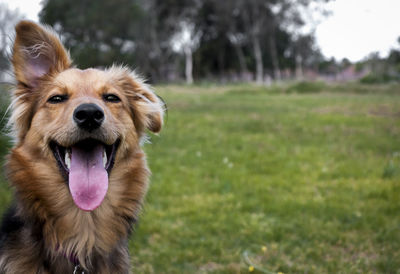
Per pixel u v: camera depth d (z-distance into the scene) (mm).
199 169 1636
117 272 708
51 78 740
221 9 11562
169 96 5211
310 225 1123
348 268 917
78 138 642
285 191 1400
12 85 735
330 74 16656
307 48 13484
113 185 710
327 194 1360
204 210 1228
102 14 8867
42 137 680
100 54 8180
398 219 1158
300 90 6234
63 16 8562
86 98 674
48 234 678
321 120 2896
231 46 13273
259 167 1683
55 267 679
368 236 1061
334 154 1884
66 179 675
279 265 934
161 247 1025
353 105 3941
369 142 2135
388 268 911
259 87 6934
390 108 3645
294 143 2139
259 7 11797
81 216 688
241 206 1250
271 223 1150
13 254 667
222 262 969
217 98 4945
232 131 2488
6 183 737
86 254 690
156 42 11234
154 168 1644
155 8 11258
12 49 724
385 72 9656
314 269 921
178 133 2387
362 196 1340
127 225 730
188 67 11664
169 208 1243
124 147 717
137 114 792
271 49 13281
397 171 1592
